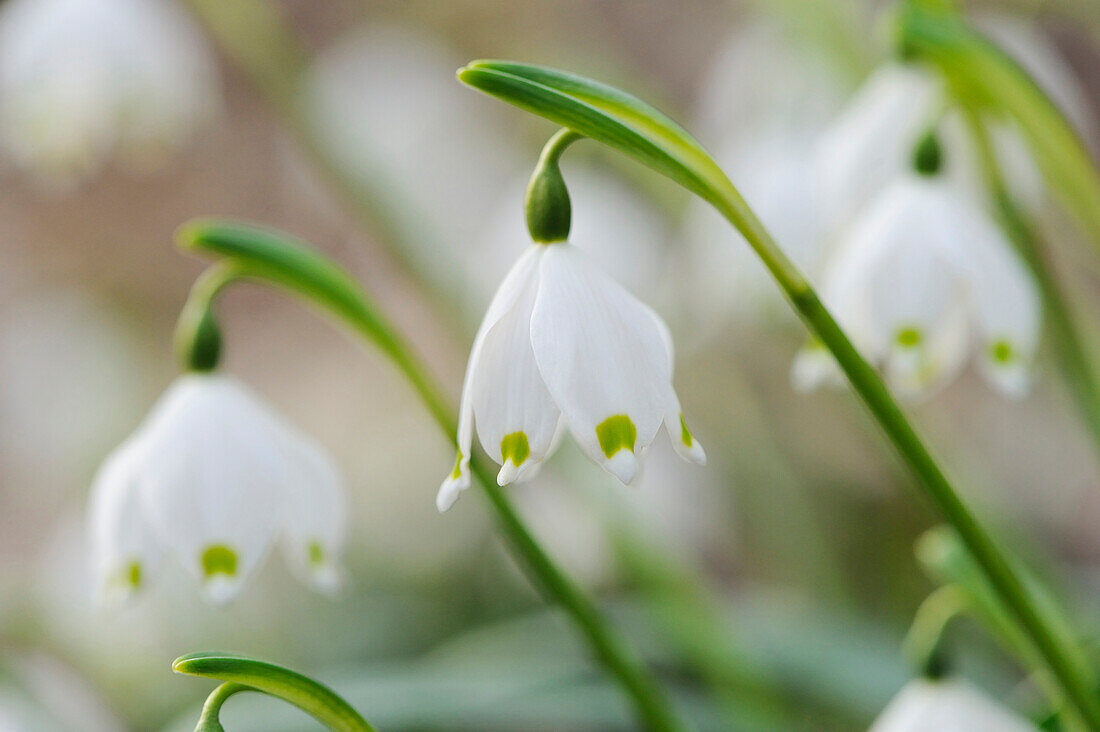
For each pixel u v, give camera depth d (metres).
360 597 0.83
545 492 0.73
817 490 0.73
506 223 0.70
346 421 1.08
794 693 0.58
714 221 0.60
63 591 0.81
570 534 0.72
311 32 1.29
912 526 0.71
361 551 0.87
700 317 0.68
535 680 0.55
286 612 0.81
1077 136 0.42
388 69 0.82
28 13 0.63
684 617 0.55
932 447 0.54
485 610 0.82
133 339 1.14
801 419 0.75
